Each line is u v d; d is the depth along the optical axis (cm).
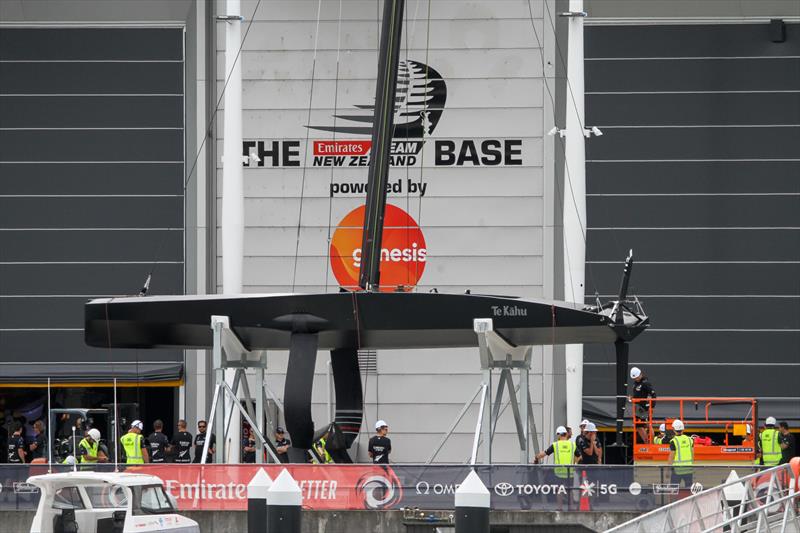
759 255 14962
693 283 14962
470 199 15162
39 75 15325
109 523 7819
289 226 15175
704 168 15075
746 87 15112
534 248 15100
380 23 15238
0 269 15200
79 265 15188
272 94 15238
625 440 14512
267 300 9944
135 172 15275
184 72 15325
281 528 6862
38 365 15075
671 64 15162
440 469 9112
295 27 15275
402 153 15212
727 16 15100
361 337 10181
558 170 15075
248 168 15212
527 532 9069
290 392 9781
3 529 9200
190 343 10875
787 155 15038
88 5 15262
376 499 9106
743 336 14862
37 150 15288
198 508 9125
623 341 10031
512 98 15188
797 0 15012
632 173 15100
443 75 15225
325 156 15212
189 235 15200
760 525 7194
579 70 13525
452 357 14925
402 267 15138
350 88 15238
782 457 11225
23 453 12588
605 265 15025
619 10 15112
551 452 10669
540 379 14762
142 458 11550
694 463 10725
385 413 14925
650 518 7306
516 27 15225
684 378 14838
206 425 12212
